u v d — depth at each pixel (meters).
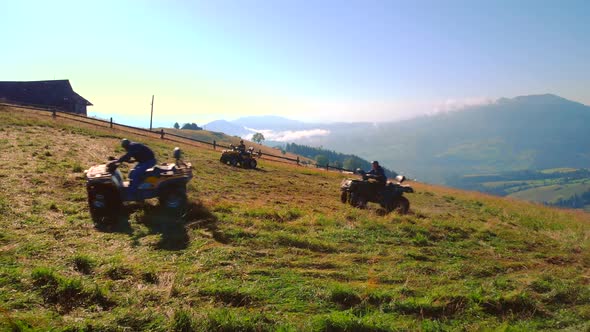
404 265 7.12
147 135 32.06
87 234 7.25
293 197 14.30
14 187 9.48
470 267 7.36
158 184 9.16
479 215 16.28
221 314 4.57
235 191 13.64
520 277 7.13
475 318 5.36
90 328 4.16
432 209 16.30
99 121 32.91
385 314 5.17
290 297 5.41
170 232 7.70
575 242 10.77
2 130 18.34
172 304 4.87
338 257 7.29
